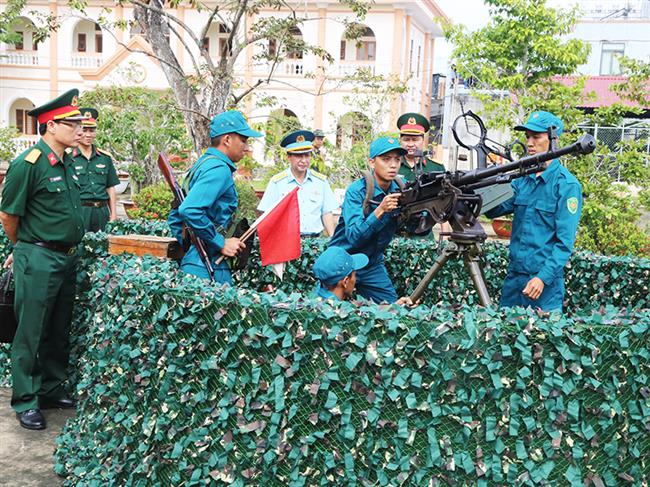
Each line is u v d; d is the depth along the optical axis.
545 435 2.86
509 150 4.16
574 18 10.65
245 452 3.11
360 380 2.93
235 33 8.84
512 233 4.46
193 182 4.12
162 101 13.07
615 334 2.87
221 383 3.15
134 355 3.39
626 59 10.17
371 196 4.29
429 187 4.02
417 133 5.87
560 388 2.83
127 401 3.49
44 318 4.48
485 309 2.99
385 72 25.83
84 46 29.23
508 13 10.56
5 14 10.00
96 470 3.58
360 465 2.96
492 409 2.87
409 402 2.88
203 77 8.93
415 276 5.56
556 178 4.20
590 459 2.88
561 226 4.14
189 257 4.21
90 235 4.89
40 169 4.32
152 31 9.08
